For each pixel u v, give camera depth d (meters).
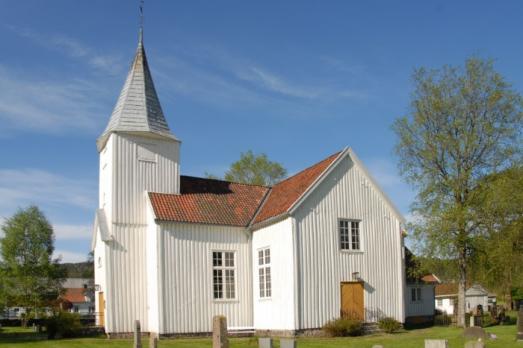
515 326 33.44
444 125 35.19
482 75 34.56
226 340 13.27
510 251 31.92
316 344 23.83
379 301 30.56
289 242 28.47
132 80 33.72
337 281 29.33
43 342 26.12
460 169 34.50
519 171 33.28
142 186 31.80
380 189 32.06
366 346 22.89
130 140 31.95
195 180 35.12
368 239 31.05
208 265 30.67
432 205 34.41
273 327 29.38
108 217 31.11
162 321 28.70
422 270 35.47
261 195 35.56
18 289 58.84
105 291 29.69
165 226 29.80
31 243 60.03
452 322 41.41
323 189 29.94
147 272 30.66
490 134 33.91
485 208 32.34
